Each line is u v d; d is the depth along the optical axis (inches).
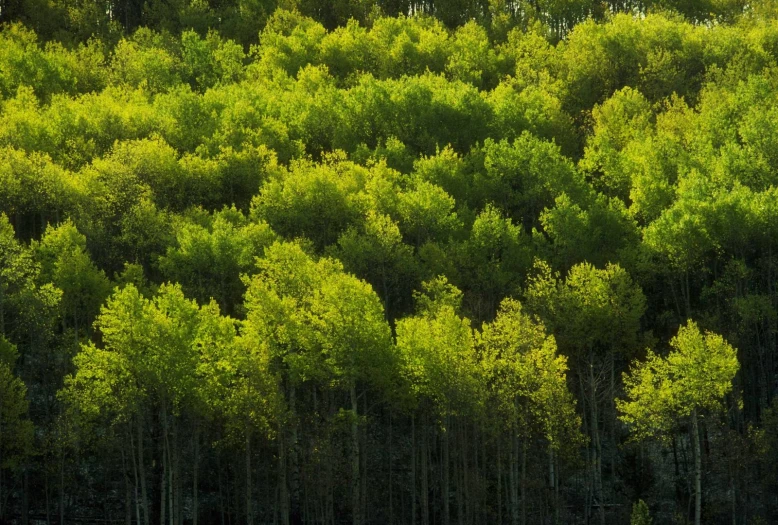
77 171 3846.0
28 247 3132.4
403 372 2415.1
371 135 4505.4
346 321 2370.8
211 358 2295.8
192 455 2721.5
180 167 3681.1
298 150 4205.2
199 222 3307.1
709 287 3316.9
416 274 3063.5
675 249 3070.9
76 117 4269.2
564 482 2773.1
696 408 2716.5
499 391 2406.5
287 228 3358.8
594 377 2979.8
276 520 2475.4
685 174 3764.8
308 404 2728.8
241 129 4180.6
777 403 2748.5
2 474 2736.2
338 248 3294.8
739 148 3907.5
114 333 2252.7
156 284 3090.6
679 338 2541.8
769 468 2701.8
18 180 3282.5
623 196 3887.8
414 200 3312.0
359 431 2642.7
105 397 2255.2
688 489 2819.9
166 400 2388.0
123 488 2704.2
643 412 2554.1
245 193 3836.1
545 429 2534.5
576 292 2797.7
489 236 3142.2
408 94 4623.5
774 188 3363.7
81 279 2751.0
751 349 3080.7
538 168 3720.5
